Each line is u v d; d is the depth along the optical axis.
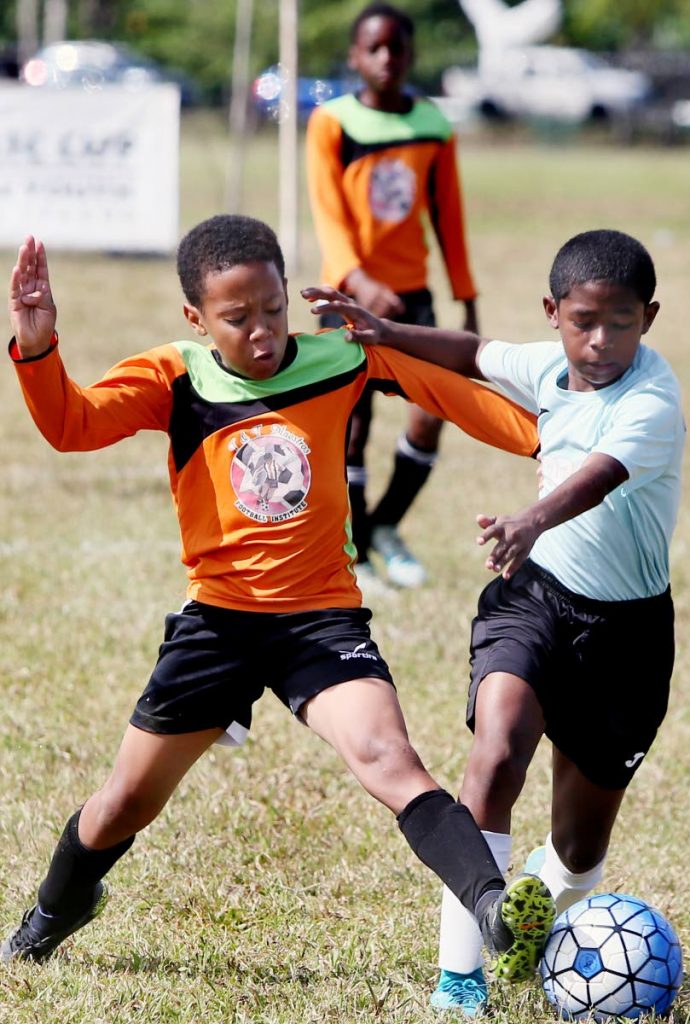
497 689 11.76
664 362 12.19
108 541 26.58
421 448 24.16
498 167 113.88
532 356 12.73
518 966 10.17
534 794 16.97
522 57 155.12
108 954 12.95
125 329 46.31
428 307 24.95
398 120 24.27
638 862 15.13
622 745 12.29
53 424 11.54
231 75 152.25
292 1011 11.72
